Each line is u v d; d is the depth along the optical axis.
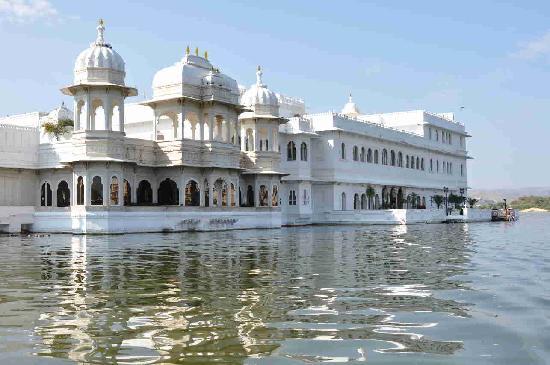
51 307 9.38
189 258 17.48
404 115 70.56
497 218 65.88
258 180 44.84
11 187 37.75
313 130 53.31
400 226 46.56
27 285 11.79
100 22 36.22
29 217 35.16
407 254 18.69
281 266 15.13
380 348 6.82
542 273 13.45
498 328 7.75
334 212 52.78
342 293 10.60
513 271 13.85
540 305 9.36
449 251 19.95
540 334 7.41
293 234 32.97
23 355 6.57
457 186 79.12
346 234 32.78
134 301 9.88
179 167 38.44
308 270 14.20
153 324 8.09
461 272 13.70
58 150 37.81
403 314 8.70
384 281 12.18
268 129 46.00
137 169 38.16
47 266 15.33
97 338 7.32
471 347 6.84
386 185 60.88
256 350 6.73
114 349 6.79
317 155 53.94
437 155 73.88
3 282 12.23
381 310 9.02
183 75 39.28
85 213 32.91
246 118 45.38
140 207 34.69
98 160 34.00
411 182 66.56
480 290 10.90
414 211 52.78
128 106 54.59
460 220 58.56
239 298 10.11
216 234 33.28
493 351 6.66
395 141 62.44
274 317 8.52
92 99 35.25
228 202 40.88
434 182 72.56
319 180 52.25
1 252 19.92
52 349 6.80
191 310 9.06
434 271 13.94
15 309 9.21
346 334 7.49
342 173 54.12
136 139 37.66
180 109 39.25
